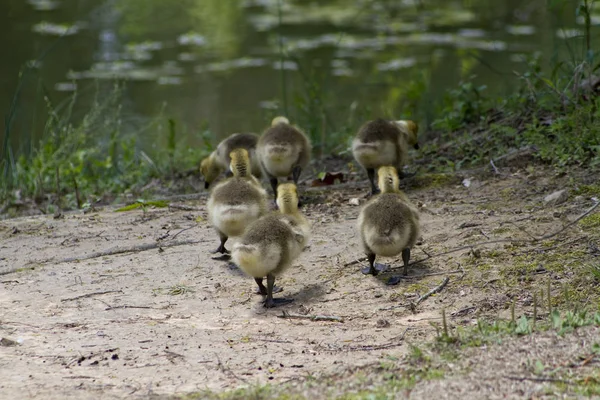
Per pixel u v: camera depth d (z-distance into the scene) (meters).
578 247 10.78
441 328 8.98
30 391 7.82
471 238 11.50
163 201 14.72
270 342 8.96
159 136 21.58
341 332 9.15
